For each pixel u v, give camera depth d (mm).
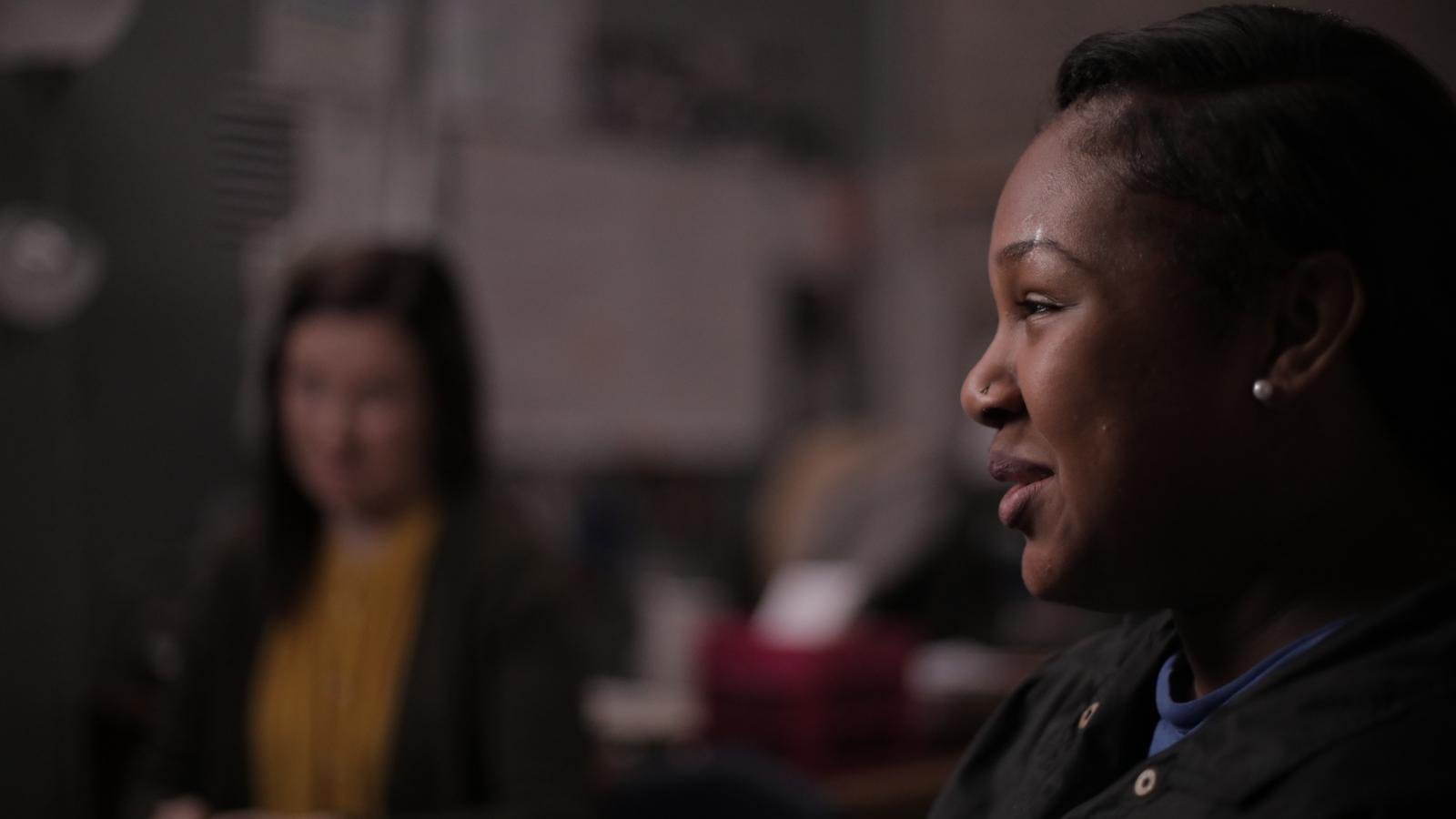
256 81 2508
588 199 3182
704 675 2016
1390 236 426
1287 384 426
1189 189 433
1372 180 427
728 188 3438
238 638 1504
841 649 1938
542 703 1331
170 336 2410
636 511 3232
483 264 2994
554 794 1295
